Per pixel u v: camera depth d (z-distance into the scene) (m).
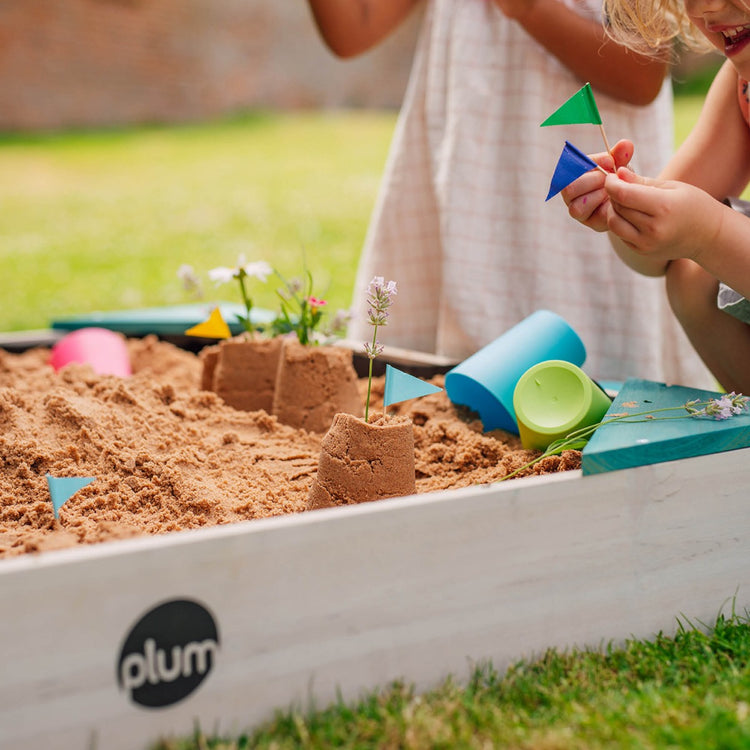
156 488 1.41
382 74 12.24
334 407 1.78
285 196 6.86
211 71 11.23
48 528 1.32
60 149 9.28
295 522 1.06
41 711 0.96
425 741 1.01
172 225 5.93
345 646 1.10
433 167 2.25
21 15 10.09
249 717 1.06
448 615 1.15
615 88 2.06
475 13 2.19
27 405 1.59
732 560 1.35
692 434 1.28
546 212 2.15
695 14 1.44
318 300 1.90
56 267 4.83
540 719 1.06
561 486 1.20
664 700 1.09
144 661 1.00
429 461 1.61
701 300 1.74
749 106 1.71
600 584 1.25
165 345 2.39
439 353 2.25
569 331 1.76
